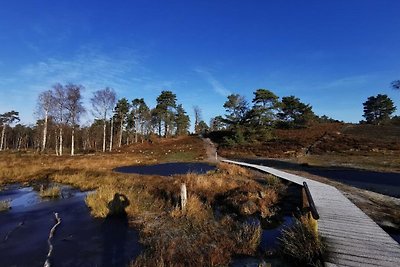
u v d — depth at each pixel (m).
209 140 64.31
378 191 14.49
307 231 7.00
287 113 71.88
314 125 66.25
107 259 7.52
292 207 11.95
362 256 6.20
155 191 15.13
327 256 6.21
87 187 17.53
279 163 32.59
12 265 7.34
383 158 32.53
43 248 8.34
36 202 13.93
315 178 19.30
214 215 11.00
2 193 16.27
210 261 6.85
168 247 7.68
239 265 6.77
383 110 81.62
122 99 70.12
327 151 40.34
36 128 77.25
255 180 18.53
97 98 55.03
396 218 9.41
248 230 8.64
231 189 14.99
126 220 10.63
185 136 74.88
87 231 9.62
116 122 77.62
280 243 7.70
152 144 63.66
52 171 23.73
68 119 47.06
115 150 57.03
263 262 6.82
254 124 59.50
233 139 54.81
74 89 46.50
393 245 6.74
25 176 21.94
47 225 10.39
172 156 43.84
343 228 7.86
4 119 77.88
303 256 6.55
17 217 11.47
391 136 49.00
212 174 20.50
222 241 7.97
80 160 32.84
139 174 23.41
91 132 80.06
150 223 9.89
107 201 12.52
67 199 14.53
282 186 15.60
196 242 7.97
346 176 20.97
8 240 9.02
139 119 76.06
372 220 8.59
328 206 10.35
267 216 10.75
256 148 48.41
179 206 11.63
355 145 42.25
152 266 6.66
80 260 7.52
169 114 76.19
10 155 39.66
